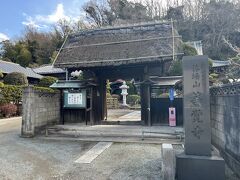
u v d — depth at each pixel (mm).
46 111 11641
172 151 5055
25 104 10469
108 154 7297
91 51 12719
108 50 12375
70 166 6184
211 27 43312
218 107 7055
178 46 12516
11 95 19500
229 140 5855
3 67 28047
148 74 11797
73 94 12383
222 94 6516
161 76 11820
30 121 10352
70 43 14086
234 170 5426
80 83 12312
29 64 51250
